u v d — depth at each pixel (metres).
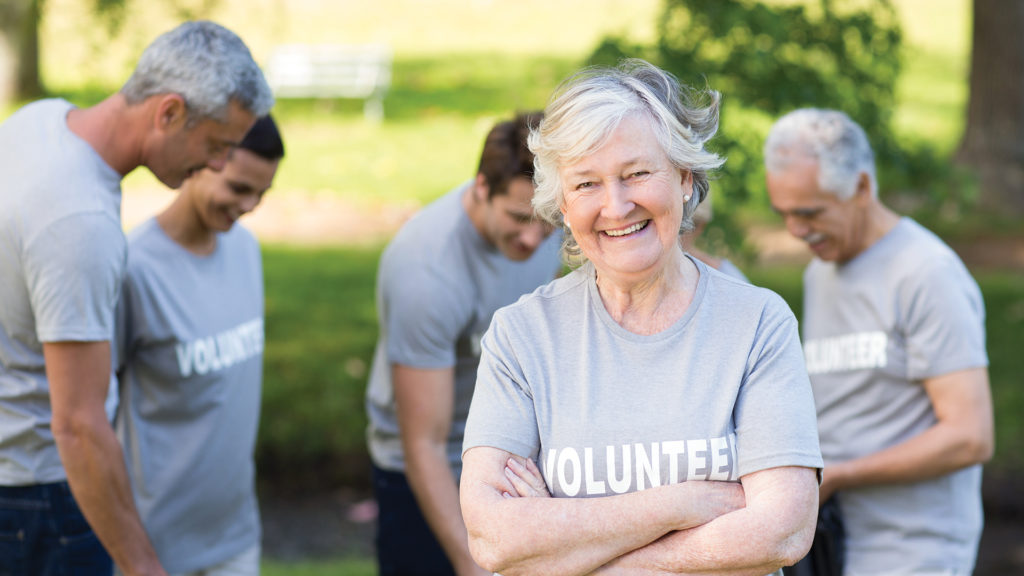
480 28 18.02
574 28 17.72
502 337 1.95
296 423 5.99
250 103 2.54
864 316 2.82
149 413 2.92
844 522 2.86
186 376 2.92
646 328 1.89
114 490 2.45
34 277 2.34
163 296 2.88
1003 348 6.65
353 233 9.81
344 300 7.53
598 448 1.83
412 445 2.98
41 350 2.50
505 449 1.88
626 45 4.63
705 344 1.86
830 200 2.78
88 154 2.42
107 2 4.53
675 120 1.79
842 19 4.74
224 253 3.11
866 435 2.83
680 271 1.91
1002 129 10.64
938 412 2.72
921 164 5.18
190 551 3.04
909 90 14.43
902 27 4.90
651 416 1.83
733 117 4.64
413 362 2.95
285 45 14.75
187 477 2.97
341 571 4.73
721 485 1.80
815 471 1.81
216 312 3.01
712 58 4.63
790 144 2.81
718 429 1.81
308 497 5.86
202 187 2.87
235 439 3.10
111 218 2.41
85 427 2.39
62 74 10.62
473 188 3.03
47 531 2.61
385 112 14.12
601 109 1.77
